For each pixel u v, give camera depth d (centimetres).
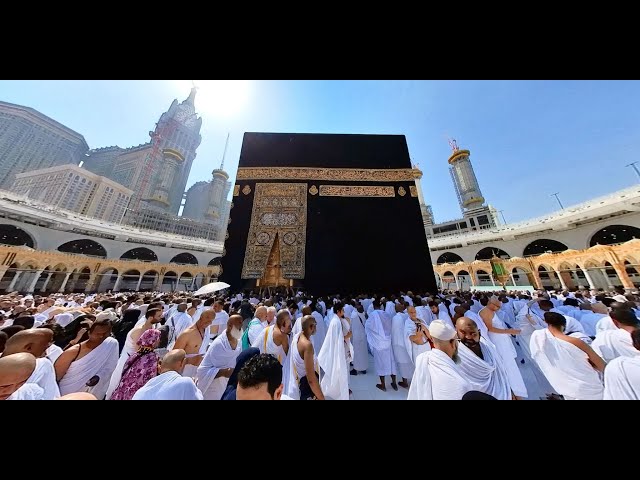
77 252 3281
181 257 3988
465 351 174
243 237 1143
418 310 461
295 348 236
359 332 464
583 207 2272
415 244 1126
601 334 239
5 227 2434
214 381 235
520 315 393
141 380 168
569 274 2670
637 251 1493
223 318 418
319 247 1119
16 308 404
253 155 1312
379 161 1306
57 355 221
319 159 1307
